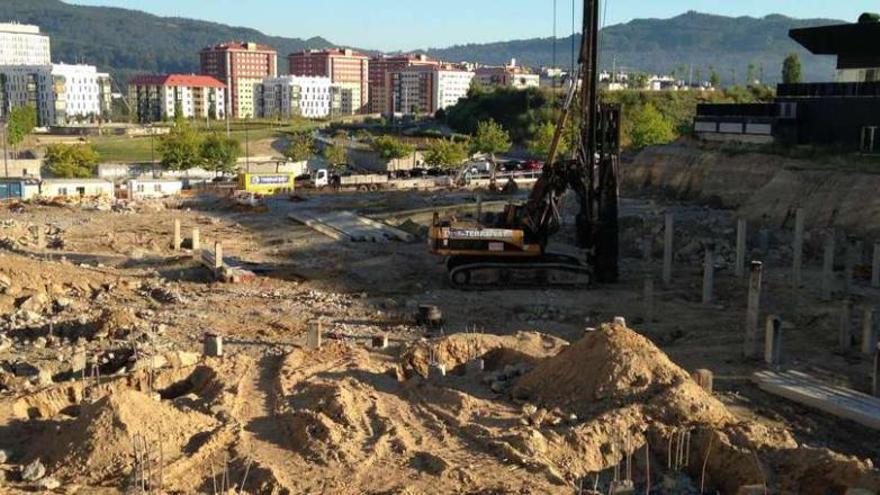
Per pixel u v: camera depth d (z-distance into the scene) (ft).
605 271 111.04
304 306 96.43
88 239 140.87
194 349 77.46
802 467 50.67
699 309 97.66
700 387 61.00
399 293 105.70
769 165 170.19
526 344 76.13
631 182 205.87
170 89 620.08
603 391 59.26
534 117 394.11
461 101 470.39
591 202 110.52
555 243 134.82
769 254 129.29
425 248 138.31
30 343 79.25
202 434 53.93
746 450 52.49
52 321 85.40
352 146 357.41
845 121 173.68
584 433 54.75
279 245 141.69
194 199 198.49
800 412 64.59
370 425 56.70
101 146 391.86
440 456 52.19
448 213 171.63
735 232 143.13
